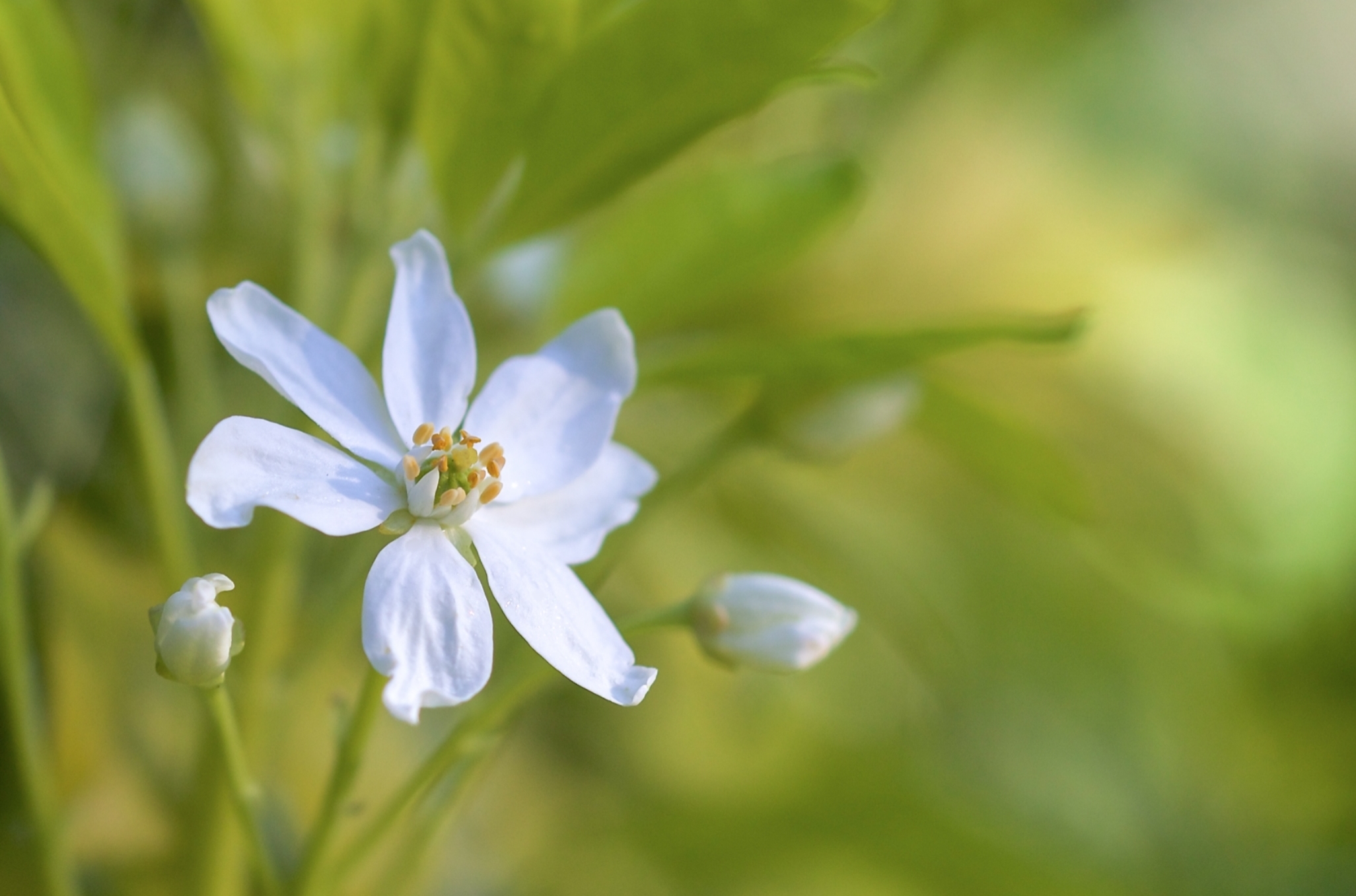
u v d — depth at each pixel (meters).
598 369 0.28
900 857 0.36
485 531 0.28
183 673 0.27
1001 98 0.43
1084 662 0.44
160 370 0.32
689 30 0.28
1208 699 0.46
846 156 0.31
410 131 0.30
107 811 0.32
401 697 0.26
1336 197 0.63
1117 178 0.52
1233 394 0.46
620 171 0.29
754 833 0.35
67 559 0.32
